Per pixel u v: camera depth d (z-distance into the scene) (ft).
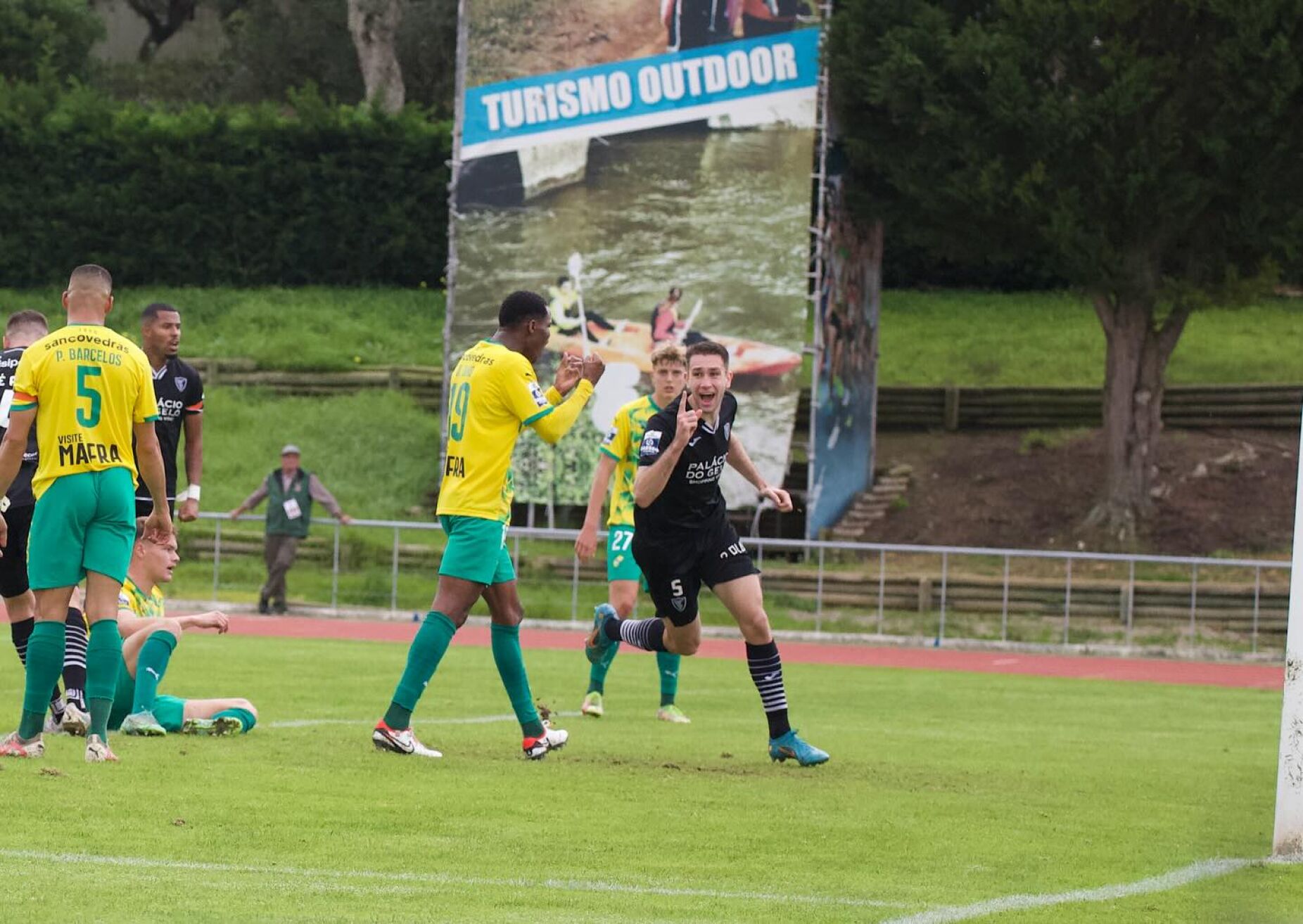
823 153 277.44
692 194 281.74
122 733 94.84
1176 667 210.79
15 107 411.95
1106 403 298.35
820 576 234.58
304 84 534.78
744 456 102.53
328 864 59.36
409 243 415.23
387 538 258.57
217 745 91.35
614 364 283.79
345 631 216.95
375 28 506.89
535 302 92.73
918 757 102.22
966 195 272.51
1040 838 71.67
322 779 79.30
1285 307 423.64
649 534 93.35
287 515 241.35
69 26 503.20
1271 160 261.03
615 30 284.20
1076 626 231.50
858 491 317.01
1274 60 254.68
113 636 81.51
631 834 68.28
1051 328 411.13
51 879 54.29
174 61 557.74
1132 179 260.83
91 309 81.25
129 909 50.31
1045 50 266.98
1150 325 292.61
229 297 401.49
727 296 280.31
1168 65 263.08
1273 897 59.72
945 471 332.39
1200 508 303.48
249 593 256.32
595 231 285.23
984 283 449.48
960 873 62.75
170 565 99.09
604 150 284.82
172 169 410.11
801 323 277.85
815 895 57.26
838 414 296.30
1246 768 102.73
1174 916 55.62
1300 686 67.05
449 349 291.79
